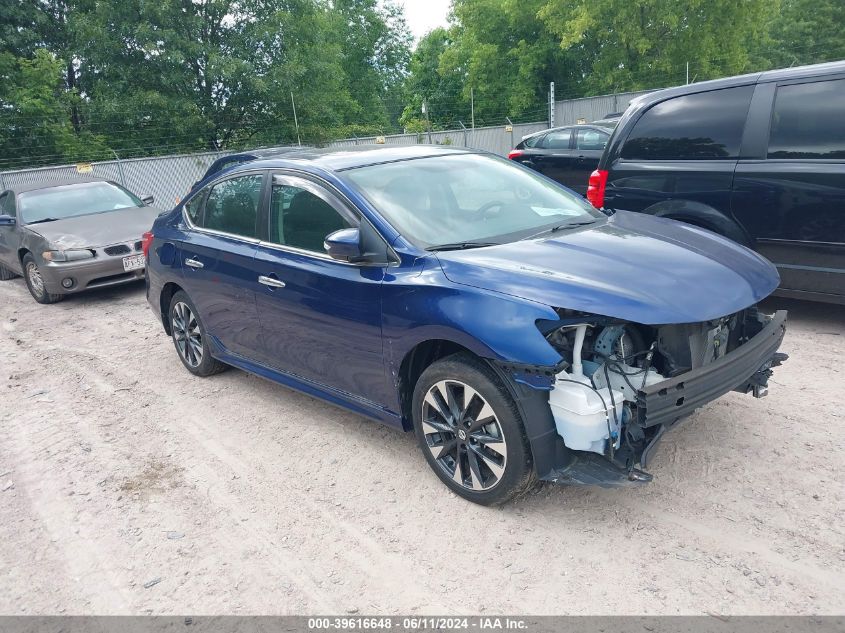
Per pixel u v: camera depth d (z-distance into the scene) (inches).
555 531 121.0
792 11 1457.9
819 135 192.7
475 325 116.1
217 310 191.0
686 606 100.0
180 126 820.6
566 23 1082.1
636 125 235.8
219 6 815.1
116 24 813.2
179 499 145.6
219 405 195.0
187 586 116.7
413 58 1740.9
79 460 168.2
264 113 901.2
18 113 747.4
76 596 117.3
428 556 118.1
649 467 138.1
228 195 189.0
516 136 1034.1
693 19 1055.6
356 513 133.7
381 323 135.5
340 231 138.2
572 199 169.5
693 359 119.2
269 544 126.3
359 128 1259.8
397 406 141.1
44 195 382.9
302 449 163.2
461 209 149.8
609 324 113.4
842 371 176.2
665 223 156.5
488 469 129.2
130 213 370.6
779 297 234.4
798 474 130.8
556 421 114.2
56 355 261.0
